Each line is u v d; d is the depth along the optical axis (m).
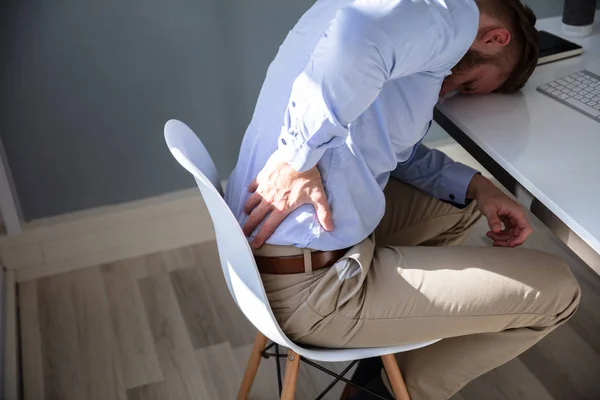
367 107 1.21
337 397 1.89
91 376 1.98
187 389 1.93
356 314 1.36
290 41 1.38
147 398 1.91
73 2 2.01
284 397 1.47
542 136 1.49
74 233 2.32
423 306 1.36
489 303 1.36
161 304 2.21
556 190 1.32
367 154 1.36
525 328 1.44
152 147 2.30
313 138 1.22
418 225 1.74
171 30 2.12
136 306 2.21
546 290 1.37
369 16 1.16
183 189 2.40
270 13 2.18
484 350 1.49
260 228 1.37
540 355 1.99
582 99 1.60
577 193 1.30
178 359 2.02
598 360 1.97
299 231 1.34
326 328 1.37
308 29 1.35
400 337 1.39
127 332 2.12
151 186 2.37
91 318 2.17
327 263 1.37
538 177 1.36
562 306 1.39
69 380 1.97
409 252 1.44
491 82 1.58
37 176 2.24
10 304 2.18
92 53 2.10
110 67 2.13
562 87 1.65
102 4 2.03
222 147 2.38
